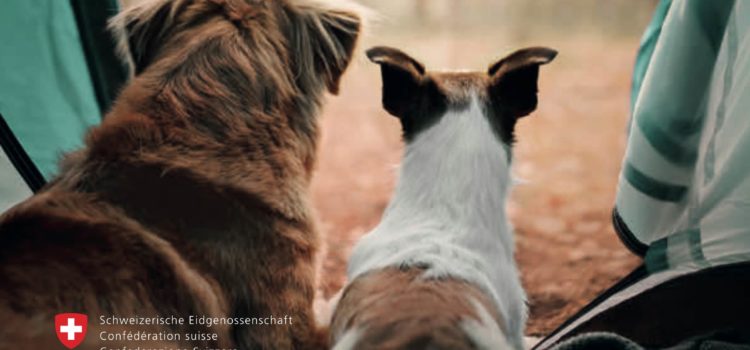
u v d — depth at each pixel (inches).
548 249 248.5
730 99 110.9
